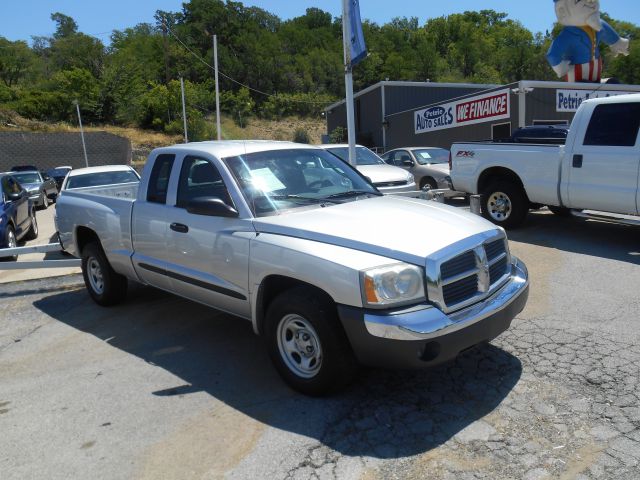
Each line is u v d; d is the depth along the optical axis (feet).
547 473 9.50
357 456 10.26
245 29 329.93
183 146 16.48
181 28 303.48
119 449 10.94
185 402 12.74
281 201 14.19
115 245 18.28
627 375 12.76
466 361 13.98
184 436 11.29
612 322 15.97
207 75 281.95
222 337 16.76
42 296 22.45
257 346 15.94
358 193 15.79
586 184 24.64
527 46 280.31
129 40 318.86
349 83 31.96
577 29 71.15
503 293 12.57
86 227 19.92
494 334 12.08
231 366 14.64
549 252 24.35
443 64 298.76
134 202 17.42
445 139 85.87
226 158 14.83
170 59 276.82
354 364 11.85
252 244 13.06
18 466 10.53
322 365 11.83
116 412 12.42
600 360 13.58
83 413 12.44
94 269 20.62
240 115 254.47
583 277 20.44
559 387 12.41
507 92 70.64
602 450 10.06
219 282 14.26
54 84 230.07
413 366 10.88
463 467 9.77
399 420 11.41
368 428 11.17
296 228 12.59
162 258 16.29
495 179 29.45
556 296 18.52
